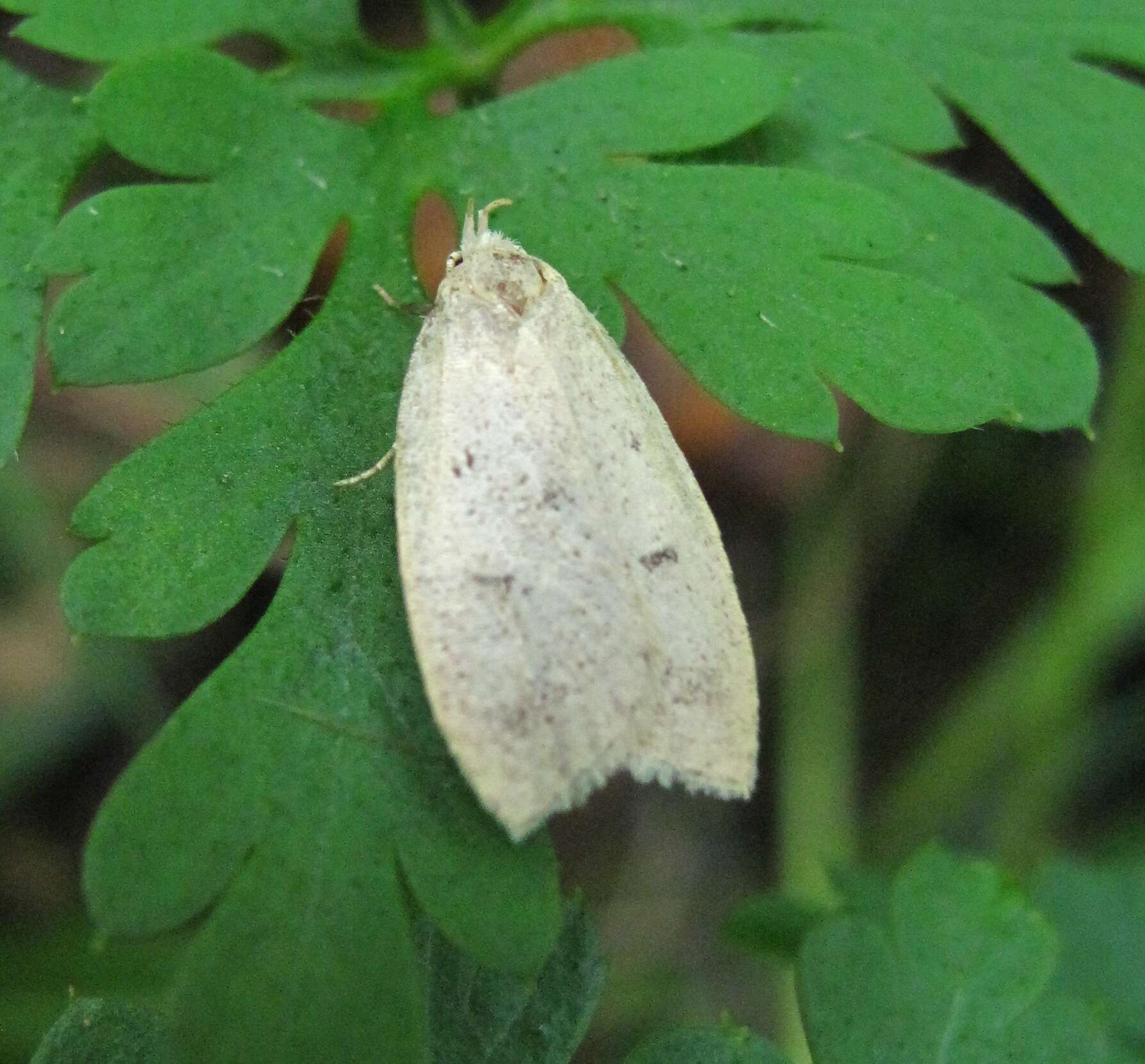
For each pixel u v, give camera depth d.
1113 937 0.07
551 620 0.06
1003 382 0.06
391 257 0.06
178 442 0.06
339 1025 0.05
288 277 0.06
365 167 0.06
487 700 0.06
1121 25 0.06
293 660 0.06
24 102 0.06
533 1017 0.06
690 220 0.06
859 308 0.06
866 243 0.06
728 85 0.06
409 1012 0.05
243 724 0.06
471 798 0.06
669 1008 0.07
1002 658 0.08
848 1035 0.06
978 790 0.08
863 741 0.08
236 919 0.05
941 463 0.08
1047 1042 0.06
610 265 0.06
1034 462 0.08
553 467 0.06
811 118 0.06
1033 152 0.06
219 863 0.05
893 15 0.06
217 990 0.05
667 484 0.06
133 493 0.06
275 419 0.06
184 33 0.06
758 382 0.06
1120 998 0.07
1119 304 0.08
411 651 0.06
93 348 0.06
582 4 0.07
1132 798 0.08
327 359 0.06
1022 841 0.08
